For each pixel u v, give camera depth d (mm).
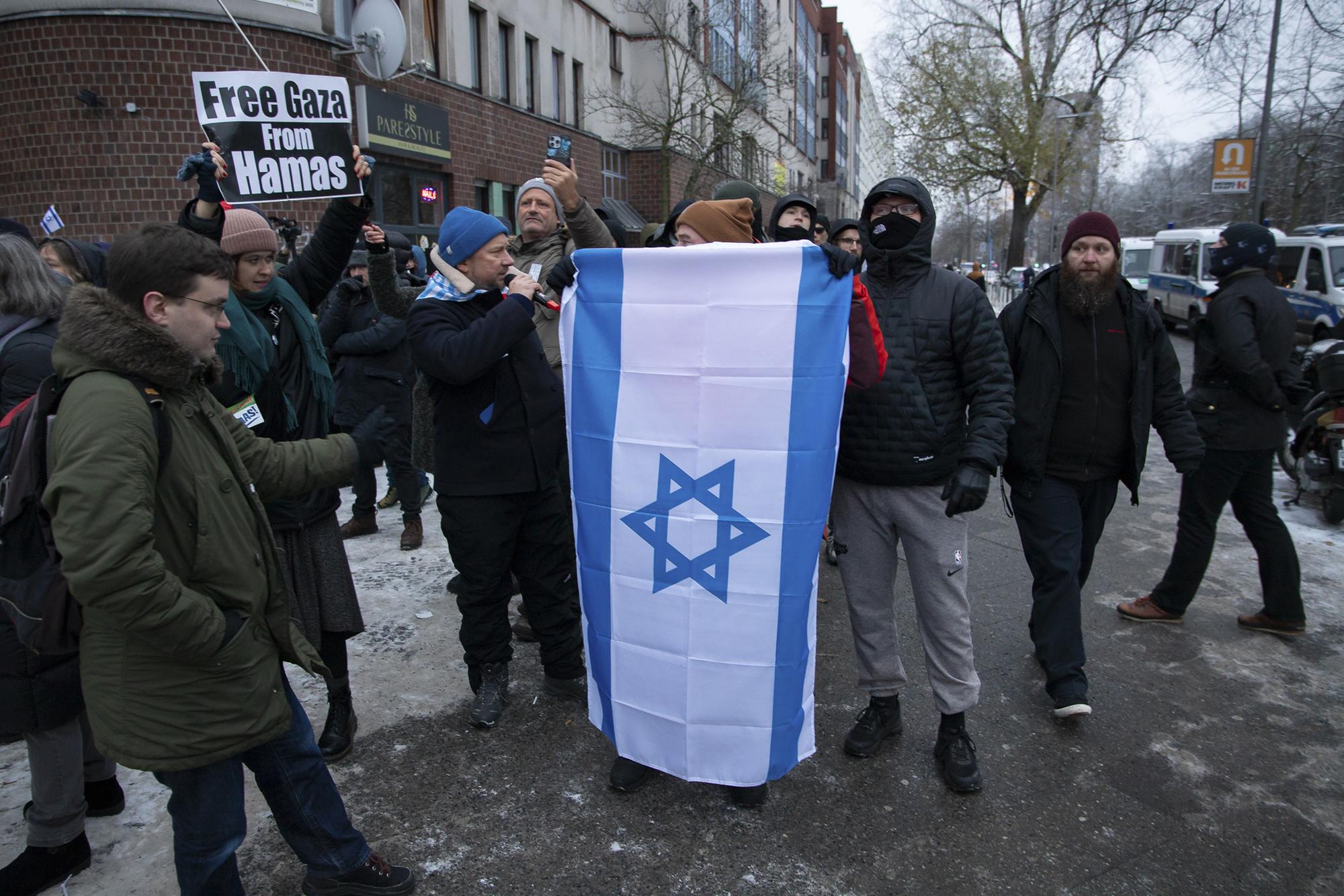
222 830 1915
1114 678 3572
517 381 2977
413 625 4066
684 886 2379
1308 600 4387
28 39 9812
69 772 2303
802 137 45844
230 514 1847
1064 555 3182
